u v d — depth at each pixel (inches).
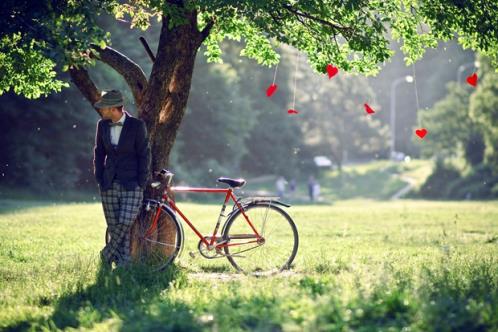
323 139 5541.3
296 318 387.5
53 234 974.4
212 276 585.6
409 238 1004.6
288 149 5152.6
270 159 5022.1
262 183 4756.4
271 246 602.9
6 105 2468.0
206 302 443.2
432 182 4210.1
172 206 603.2
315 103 5536.4
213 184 3656.5
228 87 3796.8
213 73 3740.2
